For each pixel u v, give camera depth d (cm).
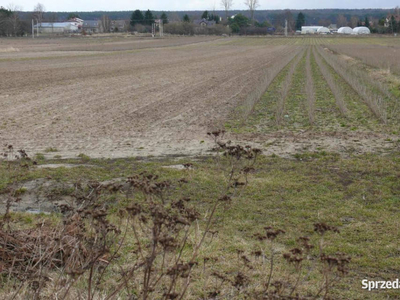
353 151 1135
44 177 898
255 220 721
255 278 533
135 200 772
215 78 2839
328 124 1466
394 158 1061
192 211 395
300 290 512
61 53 5162
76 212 501
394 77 2708
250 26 14438
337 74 2988
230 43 8819
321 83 2527
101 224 419
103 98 2023
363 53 5056
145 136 1311
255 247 621
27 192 831
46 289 459
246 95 2116
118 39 9638
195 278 523
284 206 780
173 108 1784
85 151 1142
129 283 498
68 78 2744
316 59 4419
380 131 1351
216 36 11938
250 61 4319
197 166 993
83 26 14700
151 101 1952
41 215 712
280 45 8056
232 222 709
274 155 1080
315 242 645
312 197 820
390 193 841
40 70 3177
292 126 1444
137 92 2219
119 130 1389
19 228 643
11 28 10700
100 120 1541
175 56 5019
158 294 482
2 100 1919
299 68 3512
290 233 675
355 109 1717
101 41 8706
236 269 552
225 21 15762
